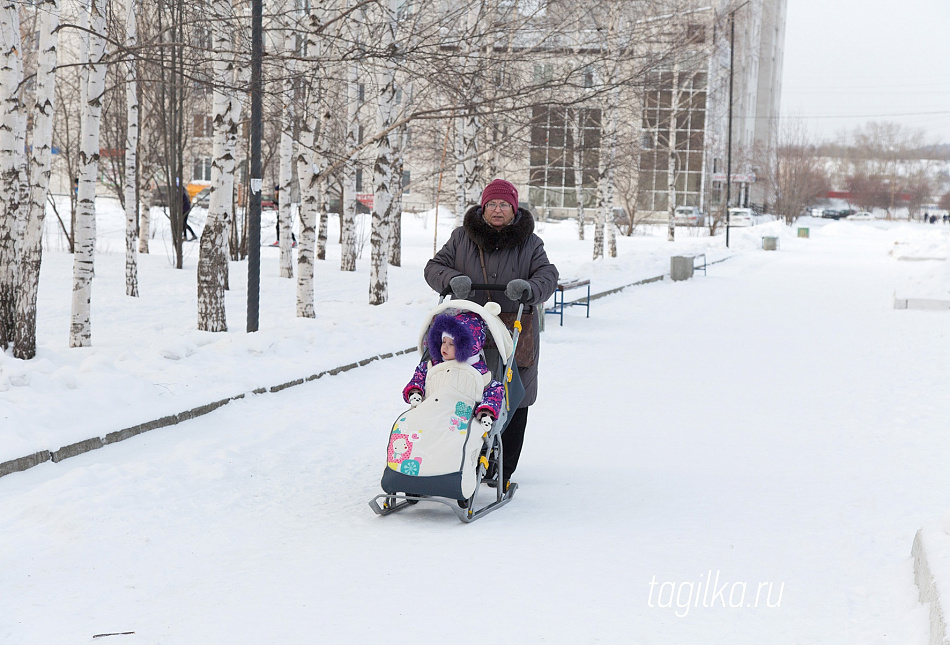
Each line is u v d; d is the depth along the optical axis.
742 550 4.84
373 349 11.86
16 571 4.53
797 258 40.69
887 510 5.56
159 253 27.64
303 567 4.61
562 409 9.05
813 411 8.93
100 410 7.59
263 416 8.39
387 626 3.81
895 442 7.55
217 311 12.88
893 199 133.38
